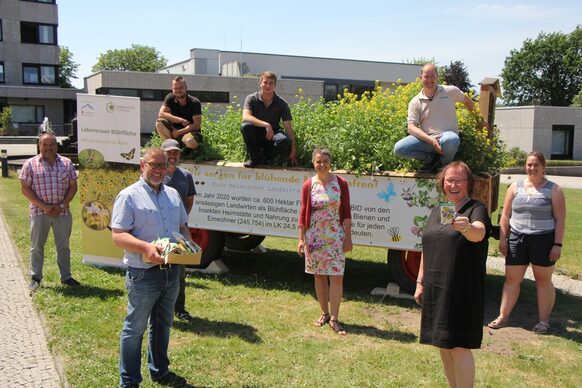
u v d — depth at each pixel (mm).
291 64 47188
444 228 3641
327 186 5402
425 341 3699
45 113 46562
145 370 4418
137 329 3881
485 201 5980
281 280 7266
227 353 4781
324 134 6816
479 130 6691
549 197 5484
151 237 3904
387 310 6141
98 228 7461
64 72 77125
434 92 6098
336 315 5457
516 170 26844
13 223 10617
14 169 21156
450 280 3551
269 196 6973
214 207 7281
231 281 7137
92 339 4969
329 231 5391
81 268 7379
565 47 62688
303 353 4824
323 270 5422
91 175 7395
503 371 4566
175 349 4836
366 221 6445
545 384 4348
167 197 4066
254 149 6887
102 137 7277
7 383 4152
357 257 8766
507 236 5711
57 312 5652
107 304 5918
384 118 6637
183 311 5602
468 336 3531
